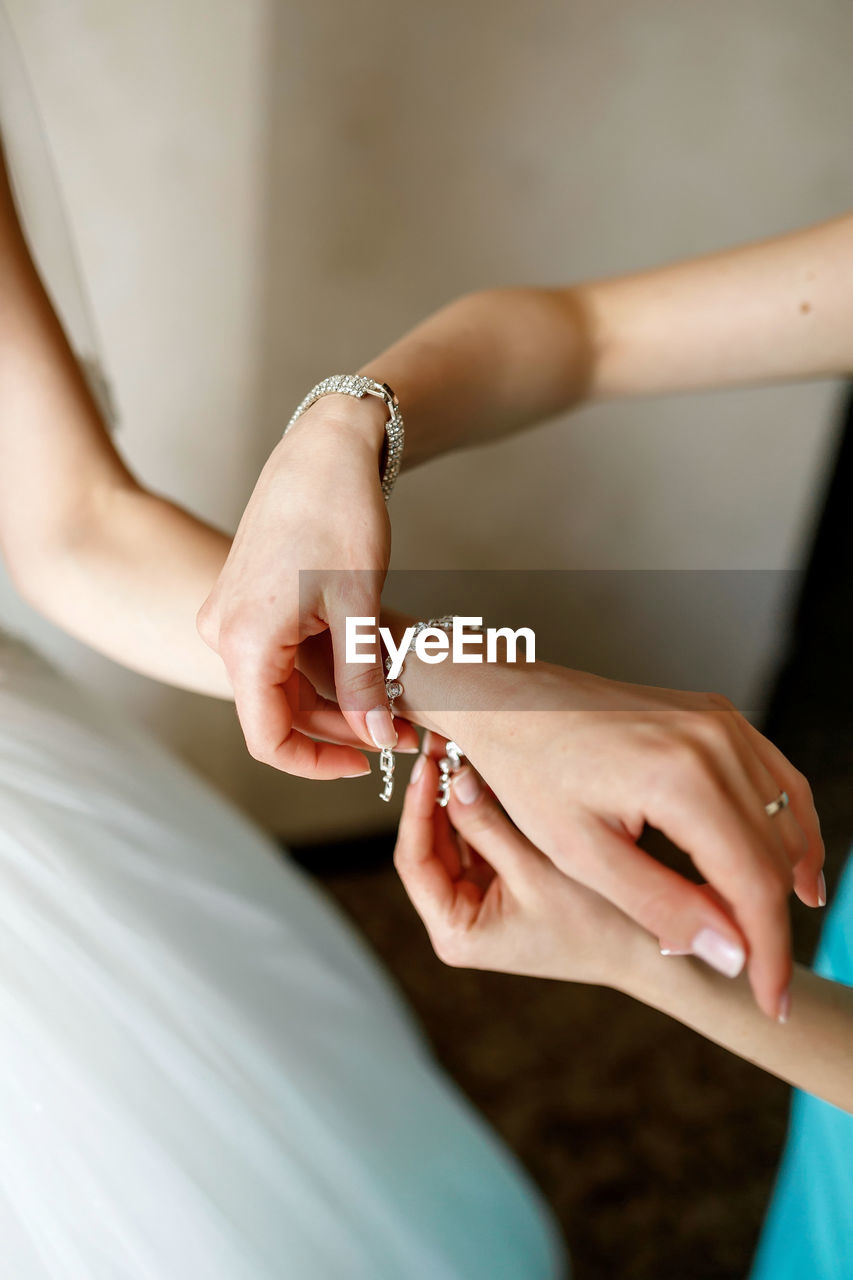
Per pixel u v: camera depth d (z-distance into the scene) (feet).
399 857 2.02
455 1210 2.53
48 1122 2.03
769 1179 4.27
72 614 2.41
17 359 2.45
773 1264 2.39
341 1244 2.21
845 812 6.08
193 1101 2.18
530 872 1.92
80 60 3.97
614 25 4.71
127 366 4.55
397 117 4.53
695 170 5.23
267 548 1.87
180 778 3.19
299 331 4.78
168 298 4.49
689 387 2.55
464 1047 4.83
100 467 2.49
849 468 6.24
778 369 2.48
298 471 1.93
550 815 1.64
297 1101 2.40
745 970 1.88
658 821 1.56
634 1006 5.17
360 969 3.18
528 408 2.45
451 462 5.38
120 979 2.27
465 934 1.97
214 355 4.67
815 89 5.22
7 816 2.41
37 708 2.86
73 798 2.59
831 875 5.37
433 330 2.32
